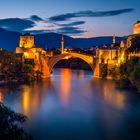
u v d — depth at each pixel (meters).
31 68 144.38
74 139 47.62
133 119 61.94
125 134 50.69
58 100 87.81
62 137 48.31
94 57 174.88
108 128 54.75
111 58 162.50
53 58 171.75
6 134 22.05
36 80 147.75
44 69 165.50
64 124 57.31
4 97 89.81
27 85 124.19
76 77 171.75
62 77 171.50
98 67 171.00
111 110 72.31
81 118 63.06
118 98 89.88
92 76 179.12
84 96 96.69
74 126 56.00
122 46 165.62
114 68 153.88
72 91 109.31
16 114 24.53
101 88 116.50
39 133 50.44
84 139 47.69
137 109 72.62
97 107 76.50
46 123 57.69
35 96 94.25
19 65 138.38
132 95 95.12
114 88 115.62
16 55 147.25
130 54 134.38
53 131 51.94
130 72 114.25
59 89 114.50
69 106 77.94
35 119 61.06
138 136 49.41
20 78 134.62
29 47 176.00
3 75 128.62
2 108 23.28
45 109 72.88
